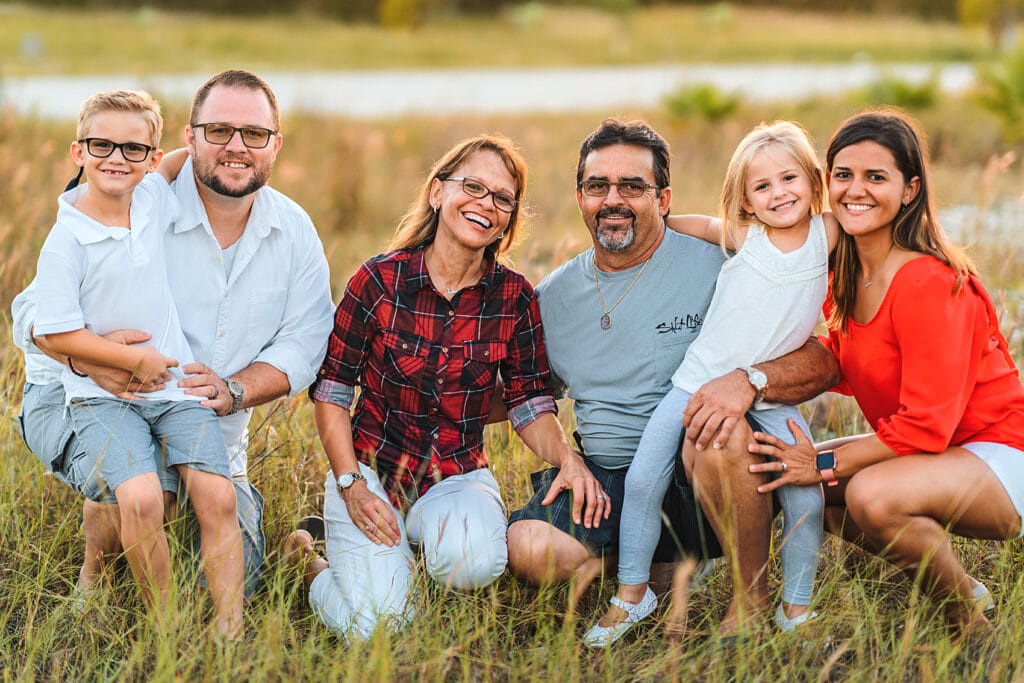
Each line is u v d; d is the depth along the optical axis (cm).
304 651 330
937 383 333
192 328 375
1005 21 2947
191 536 368
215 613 344
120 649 344
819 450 381
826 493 379
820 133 1439
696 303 381
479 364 380
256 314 379
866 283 355
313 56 2589
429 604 350
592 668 334
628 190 369
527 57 2803
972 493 335
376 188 1066
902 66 2661
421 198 384
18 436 426
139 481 337
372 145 1195
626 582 361
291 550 397
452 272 376
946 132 1434
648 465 360
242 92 359
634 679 329
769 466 348
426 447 383
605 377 388
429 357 376
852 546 397
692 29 3600
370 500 369
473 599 358
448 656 330
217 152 358
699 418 351
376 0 3616
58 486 417
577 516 366
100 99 342
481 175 366
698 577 380
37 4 3406
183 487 364
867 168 338
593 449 394
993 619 358
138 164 345
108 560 371
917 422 335
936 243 345
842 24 3850
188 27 2998
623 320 384
